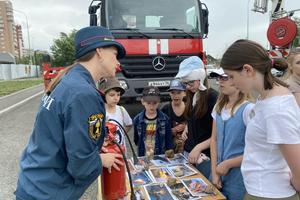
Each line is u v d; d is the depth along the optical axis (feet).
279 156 5.56
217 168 7.91
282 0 27.45
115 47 5.84
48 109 5.24
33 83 84.12
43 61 24.99
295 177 5.21
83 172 5.25
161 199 6.97
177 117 11.46
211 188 7.39
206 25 22.09
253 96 7.79
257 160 5.74
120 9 20.35
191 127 10.19
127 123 12.41
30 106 34.88
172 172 8.50
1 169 14.52
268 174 5.63
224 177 7.96
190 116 10.21
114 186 6.46
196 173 8.41
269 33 24.00
